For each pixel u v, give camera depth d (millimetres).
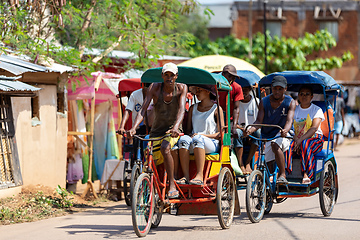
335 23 59844
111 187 17062
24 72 15391
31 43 16797
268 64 45188
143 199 10539
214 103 11578
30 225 12414
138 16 20969
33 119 16547
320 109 12945
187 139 10812
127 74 21094
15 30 17266
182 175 11125
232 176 11641
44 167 16781
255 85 15008
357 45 59719
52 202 15031
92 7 20359
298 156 12992
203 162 10820
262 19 59469
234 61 20641
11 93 14039
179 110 10641
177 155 10828
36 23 18281
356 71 59844
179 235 10562
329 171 12984
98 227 11828
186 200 10805
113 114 20156
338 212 13242
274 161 13008
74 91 17422
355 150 31453
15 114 15680
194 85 11461
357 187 17453
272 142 12531
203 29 57188
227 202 11570
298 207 14227
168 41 22000
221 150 11172
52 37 20688
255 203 12062
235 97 13734
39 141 16609
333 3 59812
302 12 59844
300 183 12500
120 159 18047
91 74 17922
